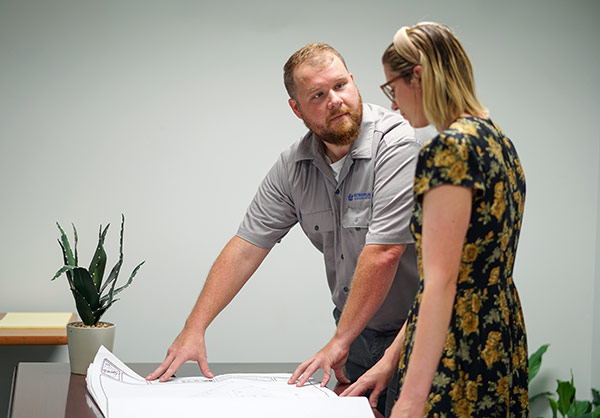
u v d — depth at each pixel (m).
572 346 3.75
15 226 3.39
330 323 3.61
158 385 1.61
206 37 3.52
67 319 3.19
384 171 1.83
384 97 3.62
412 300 2.00
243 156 3.54
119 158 3.46
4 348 3.31
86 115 3.44
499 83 3.71
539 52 3.73
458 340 1.29
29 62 3.40
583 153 3.76
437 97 1.31
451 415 1.29
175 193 3.50
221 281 2.04
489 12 3.70
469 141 1.22
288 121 3.57
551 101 3.74
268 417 1.30
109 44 3.46
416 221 1.32
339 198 2.03
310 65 1.85
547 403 3.76
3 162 3.38
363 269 1.75
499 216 1.26
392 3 3.63
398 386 1.37
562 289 3.75
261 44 3.55
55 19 3.42
